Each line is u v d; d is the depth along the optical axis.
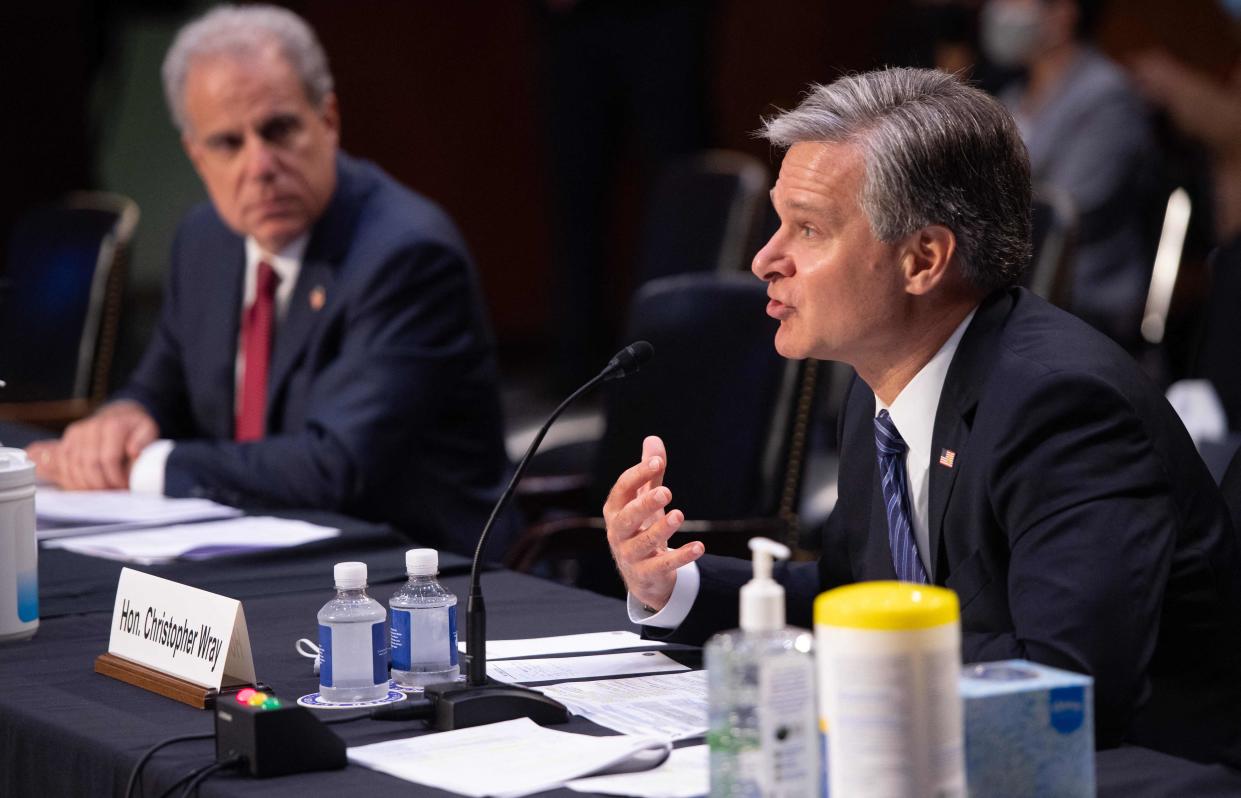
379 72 22.34
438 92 22.73
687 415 7.26
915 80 4.27
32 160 18.61
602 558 7.76
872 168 4.16
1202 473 4.12
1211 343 8.75
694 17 16.39
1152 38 14.82
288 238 7.48
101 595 5.24
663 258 9.87
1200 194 12.52
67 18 18.64
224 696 3.56
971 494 4.09
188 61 7.40
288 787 3.27
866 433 4.82
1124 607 3.67
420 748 3.48
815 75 21.84
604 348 18.70
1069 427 3.93
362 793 3.21
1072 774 2.98
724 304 7.29
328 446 7.12
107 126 20.55
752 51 21.92
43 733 3.84
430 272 7.47
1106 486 3.83
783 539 6.97
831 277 4.23
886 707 2.68
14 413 9.87
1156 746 4.09
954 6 14.01
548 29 17.22
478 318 7.74
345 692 3.90
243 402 7.73
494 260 23.38
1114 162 11.92
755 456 7.06
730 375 7.19
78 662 4.45
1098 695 3.59
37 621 4.77
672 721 3.70
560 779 3.22
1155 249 12.12
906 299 4.24
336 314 7.43
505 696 3.68
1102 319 11.84
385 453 7.20
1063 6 12.06
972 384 4.17
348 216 7.60
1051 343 4.11
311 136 7.43
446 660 4.05
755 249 9.02
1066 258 7.18
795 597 4.80
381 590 5.31
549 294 23.66
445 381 7.45
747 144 22.00
